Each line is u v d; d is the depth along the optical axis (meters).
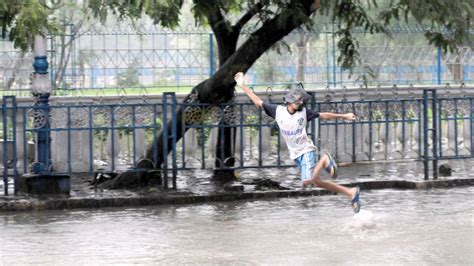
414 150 30.14
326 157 21.70
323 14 27.33
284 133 21.78
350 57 28.50
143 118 26.22
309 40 36.09
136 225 21.22
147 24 33.72
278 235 19.75
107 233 20.25
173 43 34.69
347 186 26.12
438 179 27.06
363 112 28.44
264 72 36.03
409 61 37.00
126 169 26.56
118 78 34.03
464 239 19.14
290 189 25.50
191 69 34.91
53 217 22.47
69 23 31.92
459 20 24.98
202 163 25.94
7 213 23.11
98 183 26.23
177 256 17.77
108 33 33.25
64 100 31.59
